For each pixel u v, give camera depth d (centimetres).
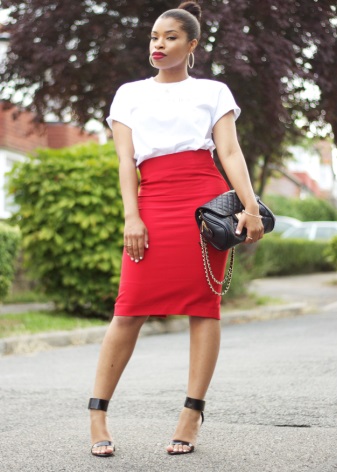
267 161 1455
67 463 380
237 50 1048
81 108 1270
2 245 1077
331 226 2734
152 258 388
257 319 1296
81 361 807
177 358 792
